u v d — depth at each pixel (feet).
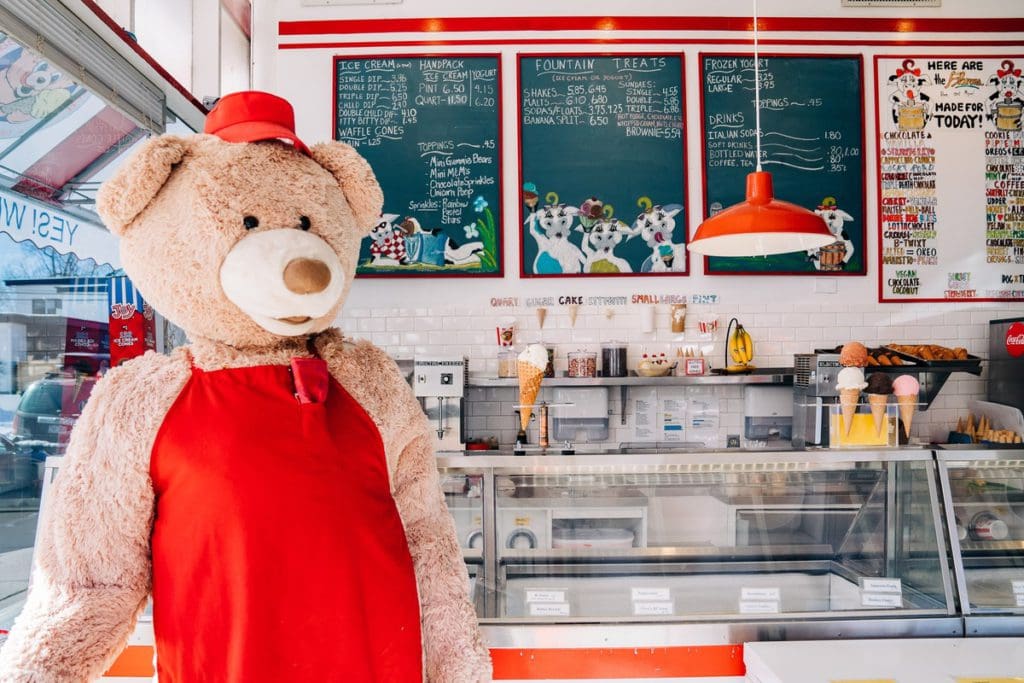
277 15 13.01
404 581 3.66
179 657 3.28
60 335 8.31
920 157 13.14
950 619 6.13
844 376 7.24
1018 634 6.12
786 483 6.69
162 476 3.34
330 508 3.41
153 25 10.38
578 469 6.48
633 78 13.02
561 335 13.01
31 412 7.77
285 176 3.54
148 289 3.45
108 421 3.34
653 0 13.05
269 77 13.38
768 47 13.08
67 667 3.08
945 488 6.44
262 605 3.24
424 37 12.96
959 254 13.10
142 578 3.43
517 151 12.98
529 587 6.33
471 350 12.93
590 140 13.00
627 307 13.03
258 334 3.57
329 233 3.60
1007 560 6.46
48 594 3.22
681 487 6.59
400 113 12.94
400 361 11.14
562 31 13.00
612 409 12.92
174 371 3.51
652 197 13.00
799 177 13.04
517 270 12.99
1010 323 12.21
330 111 12.93
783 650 5.80
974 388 12.98
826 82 13.10
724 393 13.00
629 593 6.35
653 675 6.01
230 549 3.25
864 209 13.05
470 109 12.94
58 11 7.45
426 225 12.91
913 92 13.15
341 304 3.75
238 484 3.27
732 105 13.05
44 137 7.89
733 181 13.03
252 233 3.34
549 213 12.96
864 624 6.12
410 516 4.02
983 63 13.17
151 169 3.30
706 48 13.06
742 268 12.95
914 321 13.09
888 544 6.67
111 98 8.71
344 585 3.39
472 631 3.90
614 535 6.51
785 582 6.50
